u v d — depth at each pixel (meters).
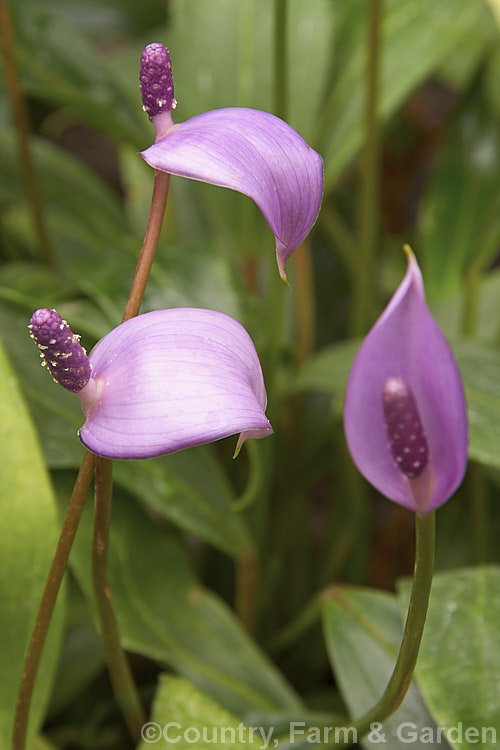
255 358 0.57
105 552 0.63
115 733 1.00
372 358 0.58
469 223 1.21
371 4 0.90
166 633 0.80
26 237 1.29
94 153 2.18
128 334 0.57
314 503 1.60
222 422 0.55
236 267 1.14
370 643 0.78
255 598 0.99
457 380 0.57
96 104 1.00
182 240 1.26
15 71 0.98
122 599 0.79
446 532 1.13
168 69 0.58
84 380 0.56
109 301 0.82
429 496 0.58
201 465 0.86
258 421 0.56
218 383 0.56
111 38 1.57
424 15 1.09
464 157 1.23
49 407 0.80
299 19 1.06
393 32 1.09
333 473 1.24
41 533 0.71
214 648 0.81
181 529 1.10
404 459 0.57
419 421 0.57
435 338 0.57
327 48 1.05
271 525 1.21
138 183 1.37
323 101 1.09
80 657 0.93
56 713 0.96
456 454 0.57
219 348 0.57
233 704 0.77
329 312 1.41
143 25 1.46
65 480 0.81
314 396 1.28
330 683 1.17
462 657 0.71
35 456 0.71
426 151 1.53
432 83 2.14
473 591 0.74
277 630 1.16
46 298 0.91
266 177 0.57
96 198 1.25
